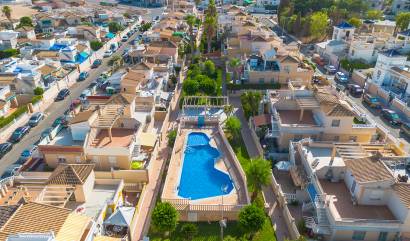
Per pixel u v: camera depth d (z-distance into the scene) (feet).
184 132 213.46
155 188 163.84
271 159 178.40
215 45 384.06
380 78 257.34
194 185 167.73
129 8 643.45
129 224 133.08
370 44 311.47
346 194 135.54
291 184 163.73
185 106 238.07
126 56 336.90
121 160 164.96
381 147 156.66
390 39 334.85
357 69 293.64
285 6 503.61
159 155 189.47
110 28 437.99
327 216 127.85
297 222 138.72
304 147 163.63
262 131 197.26
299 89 215.51
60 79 280.31
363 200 128.88
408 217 117.19
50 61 298.35
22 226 99.71
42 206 108.47
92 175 151.94
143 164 170.91
